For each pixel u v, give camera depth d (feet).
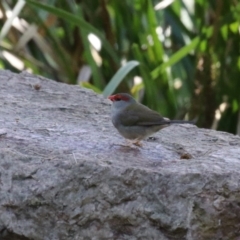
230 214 27.02
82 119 35.09
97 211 27.30
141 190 27.12
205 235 26.89
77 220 27.37
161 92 51.55
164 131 34.91
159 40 51.67
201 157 30.40
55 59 50.62
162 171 27.40
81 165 27.40
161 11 54.80
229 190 27.09
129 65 44.06
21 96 37.99
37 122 33.53
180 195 26.94
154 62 52.11
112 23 55.52
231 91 51.06
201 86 49.44
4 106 35.68
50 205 27.43
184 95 53.11
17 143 29.89
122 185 27.17
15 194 27.55
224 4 50.75
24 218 27.55
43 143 30.27
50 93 39.09
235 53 51.29
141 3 51.34
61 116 35.14
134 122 30.73
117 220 27.27
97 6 53.47
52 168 27.50
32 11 49.70
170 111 52.01
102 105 37.91
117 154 29.91
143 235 27.14
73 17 45.32
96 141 31.40
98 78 47.83
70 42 54.49
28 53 53.57
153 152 30.76
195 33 53.62
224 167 28.58
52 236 27.50
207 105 49.88
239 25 50.70
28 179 27.58
